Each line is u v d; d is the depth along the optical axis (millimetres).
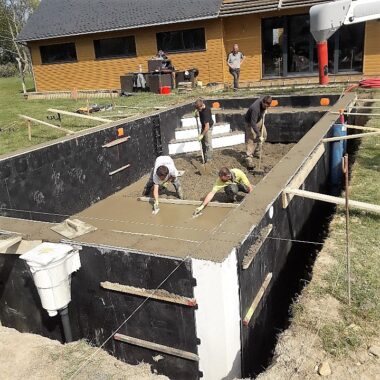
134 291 3619
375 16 4527
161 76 15242
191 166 9391
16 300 4234
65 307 3766
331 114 8641
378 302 3689
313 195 4621
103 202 7895
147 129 9484
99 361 3393
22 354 3453
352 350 3186
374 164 7215
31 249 3830
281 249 4738
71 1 20734
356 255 4430
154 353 3777
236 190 6523
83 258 3797
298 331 3432
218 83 16859
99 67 19125
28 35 19516
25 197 6449
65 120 11375
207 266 3223
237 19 16750
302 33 16125
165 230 5965
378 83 7809
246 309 3676
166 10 17594
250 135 8656
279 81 16703
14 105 15391
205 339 3488
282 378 2996
